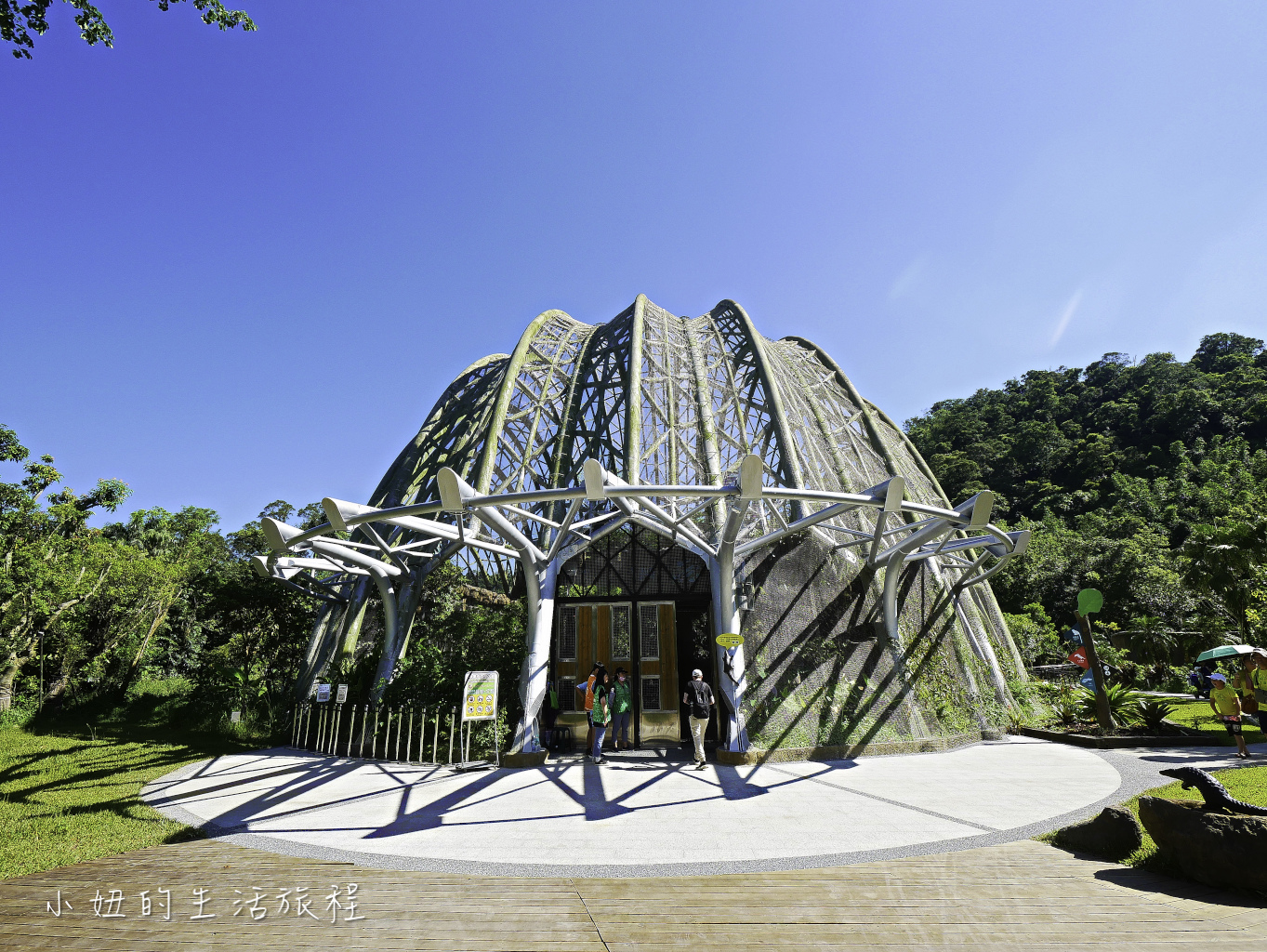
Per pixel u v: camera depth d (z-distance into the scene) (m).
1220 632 34.94
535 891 6.30
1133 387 122.44
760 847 7.79
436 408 28.73
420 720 14.95
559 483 19.70
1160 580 48.00
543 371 23.27
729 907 5.74
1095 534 70.38
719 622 15.72
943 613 19.52
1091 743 16.22
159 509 40.12
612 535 17.78
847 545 17.81
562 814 9.66
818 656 16.39
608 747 16.31
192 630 36.25
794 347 30.80
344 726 16.42
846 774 12.80
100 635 30.42
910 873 6.70
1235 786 9.84
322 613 22.80
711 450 18.80
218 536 38.84
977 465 107.12
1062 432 115.19
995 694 19.80
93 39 9.06
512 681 15.75
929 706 16.94
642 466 18.84
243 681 24.03
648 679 16.75
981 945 4.76
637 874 6.81
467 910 5.76
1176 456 94.19
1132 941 4.79
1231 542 29.83
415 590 18.16
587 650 16.95
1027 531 15.11
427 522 13.55
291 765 14.38
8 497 28.66
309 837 8.52
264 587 24.98
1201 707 23.95
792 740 14.88
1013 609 54.00
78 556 28.66
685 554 17.41
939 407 164.62
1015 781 11.77
